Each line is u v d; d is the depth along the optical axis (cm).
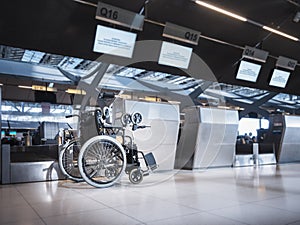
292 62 901
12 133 1816
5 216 274
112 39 584
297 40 762
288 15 673
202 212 279
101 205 314
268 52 801
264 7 629
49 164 508
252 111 1783
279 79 969
